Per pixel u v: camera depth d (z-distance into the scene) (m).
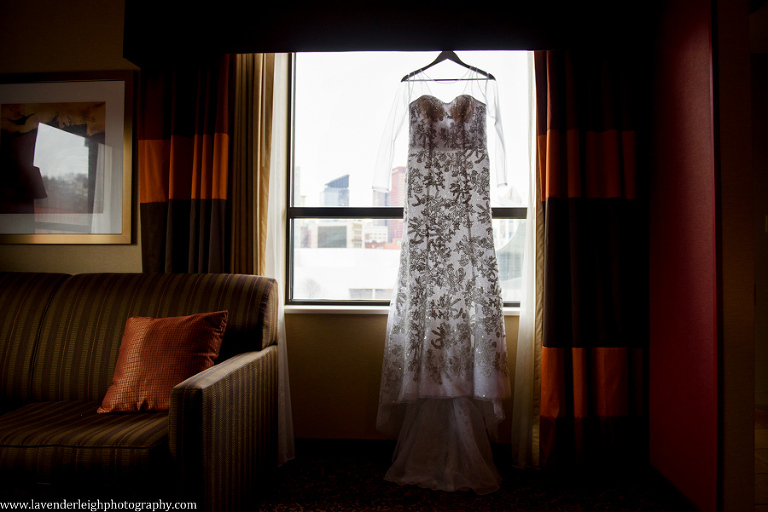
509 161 2.15
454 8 1.61
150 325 1.51
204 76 1.97
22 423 1.27
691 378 1.52
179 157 1.94
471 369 1.75
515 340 2.04
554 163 1.79
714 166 1.40
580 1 1.60
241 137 1.97
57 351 1.64
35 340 1.67
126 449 1.12
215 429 1.19
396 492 1.65
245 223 1.95
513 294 2.15
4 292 1.77
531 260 1.91
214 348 1.50
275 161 2.03
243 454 1.38
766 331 2.75
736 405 1.38
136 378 1.40
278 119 2.05
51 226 2.11
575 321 1.75
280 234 2.05
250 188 1.96
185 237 1.96
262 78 2.00
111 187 2.11
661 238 1.72
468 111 1.82
